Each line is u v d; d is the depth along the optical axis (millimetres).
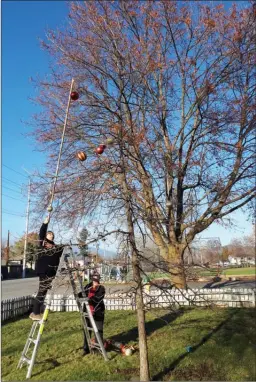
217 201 14172
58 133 13320
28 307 14289
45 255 7250
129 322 11375
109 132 8930
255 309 13422
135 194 7434
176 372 7152
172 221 7953
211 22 14234
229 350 8297
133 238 6508
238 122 13859
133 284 6891
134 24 13711
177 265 6719
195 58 14531
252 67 14523
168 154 11766
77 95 6871
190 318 11570
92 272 8430
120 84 9461
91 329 8117
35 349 7188
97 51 11797
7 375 7199
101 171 8297
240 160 14297
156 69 12180
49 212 7445
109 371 7223
